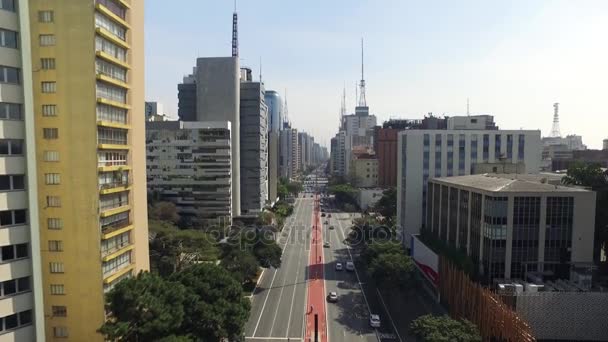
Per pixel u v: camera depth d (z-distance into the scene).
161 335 39.31
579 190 59.00
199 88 136.25
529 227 58.78
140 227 53.97
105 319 44.12
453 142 104.50
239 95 140.50
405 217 106.00
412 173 104.50
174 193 122.50
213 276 49.34
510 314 45.22
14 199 36.09
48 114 43.03
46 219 43.62
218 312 44.97
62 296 44.12
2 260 35.34
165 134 121.56
